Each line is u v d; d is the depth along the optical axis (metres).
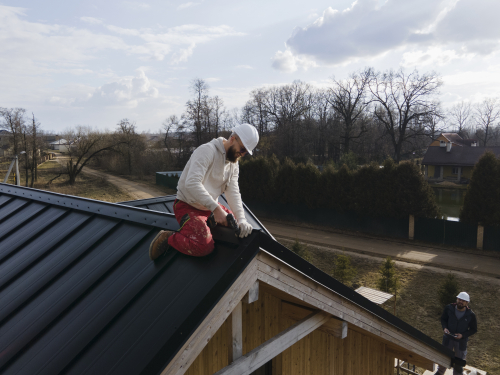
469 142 61.34
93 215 3.93
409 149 56.44
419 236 22.05
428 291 14.74
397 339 4.33
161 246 2.47
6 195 5.60
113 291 2.49
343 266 14.14
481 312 12.95
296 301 4.01
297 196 27.16
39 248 3.62
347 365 5.75
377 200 23.11
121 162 56.66
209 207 2.19
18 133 43.59
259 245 2.23
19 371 2.10
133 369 1.73
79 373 1.89
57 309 2.57
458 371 7.39
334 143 48.72
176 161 59.00
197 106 57.59
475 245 20.17
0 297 3.02
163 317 1.97
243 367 2.45
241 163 30.11
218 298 2.01
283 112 58.09
